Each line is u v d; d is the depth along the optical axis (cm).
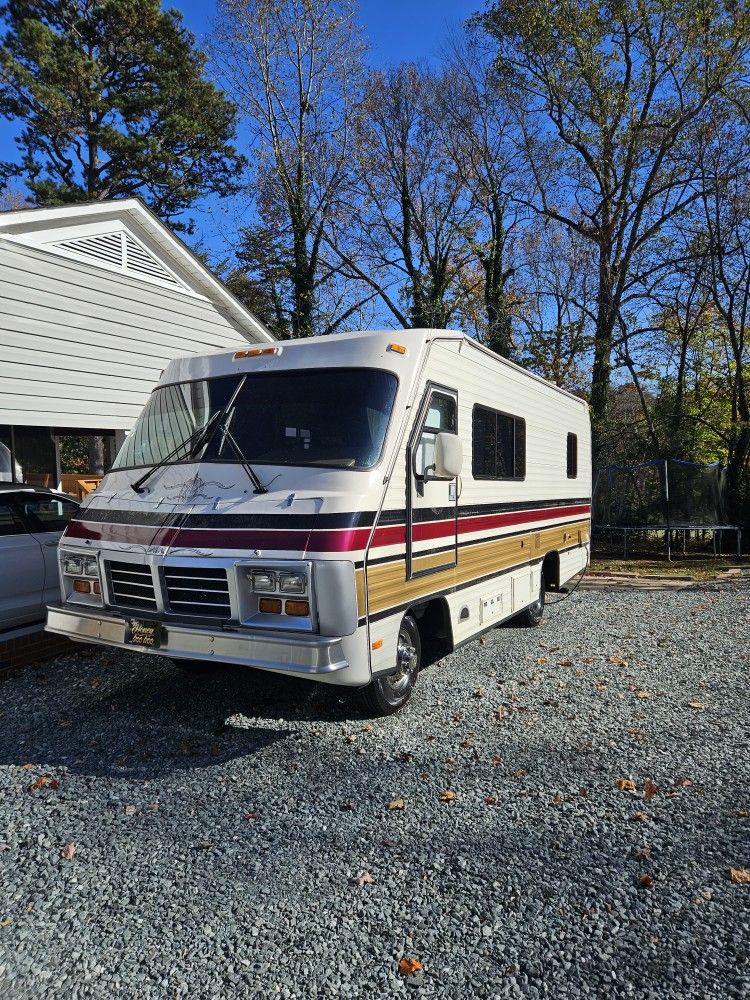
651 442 2002
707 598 962
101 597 456
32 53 2206
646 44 1983
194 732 456
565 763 414
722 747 438
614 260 2150
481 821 347
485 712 498
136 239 910
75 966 248
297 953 254
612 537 1714
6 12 2302
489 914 275
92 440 2589
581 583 1121
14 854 320
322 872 304
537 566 758
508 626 780
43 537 614
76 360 837
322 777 395
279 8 2041
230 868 308
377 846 325
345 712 491
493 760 418
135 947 258
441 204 2408
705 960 250
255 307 2405
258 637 386
